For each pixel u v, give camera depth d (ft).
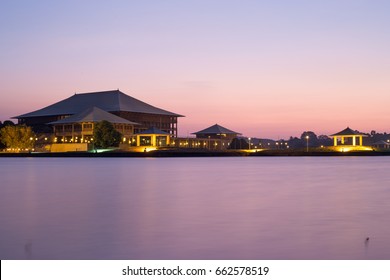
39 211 76.74
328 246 50.11
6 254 47.39
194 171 201.98
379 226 61.67
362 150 509.35
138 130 647.15
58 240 53.67
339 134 527.40
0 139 567.18
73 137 543.39
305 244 51.08
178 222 65.16
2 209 79.10
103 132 492.95
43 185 129.80
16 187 123.24
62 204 86.12
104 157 469.98
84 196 100.12
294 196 99.40
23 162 333.21
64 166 258.16
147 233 57.41
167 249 49.14
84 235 56.39
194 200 91.97
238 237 54.80
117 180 148.25
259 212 74.59
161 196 99.66
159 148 508.53
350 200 91.45
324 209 78.02
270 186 124.88
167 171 200.85
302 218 68.33
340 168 225.76
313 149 524.52
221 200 91.86
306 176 166.20
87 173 187.52
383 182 138.10
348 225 62.44
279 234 56.54
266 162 321.52
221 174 179.32
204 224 63.52
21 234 57.11
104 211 76.33
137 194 104.17
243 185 127.85
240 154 504.84
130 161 351.05
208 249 49.06
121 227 61.46
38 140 582.76
